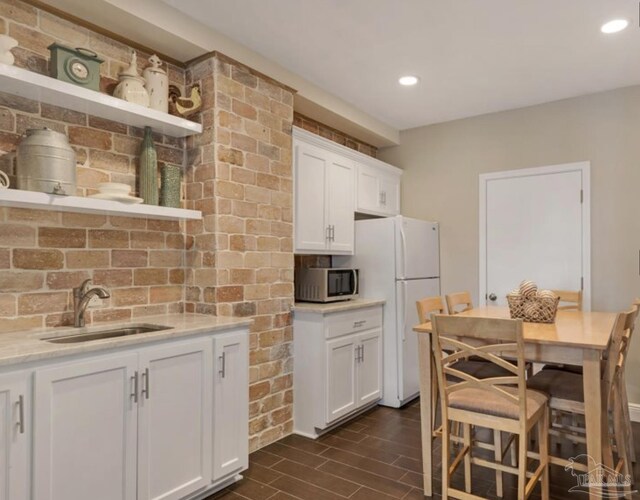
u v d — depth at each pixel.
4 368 1.48
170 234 2.66
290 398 3.06
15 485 1.50
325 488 2.32
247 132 2.79
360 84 3.40
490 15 2.45
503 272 3.95
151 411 1.92
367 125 4.06
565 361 2.00
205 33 2.55
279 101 3.05
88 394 1.71
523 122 3.88
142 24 2.27
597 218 3.53
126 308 2.42
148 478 1.90
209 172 2.61
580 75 3.24
